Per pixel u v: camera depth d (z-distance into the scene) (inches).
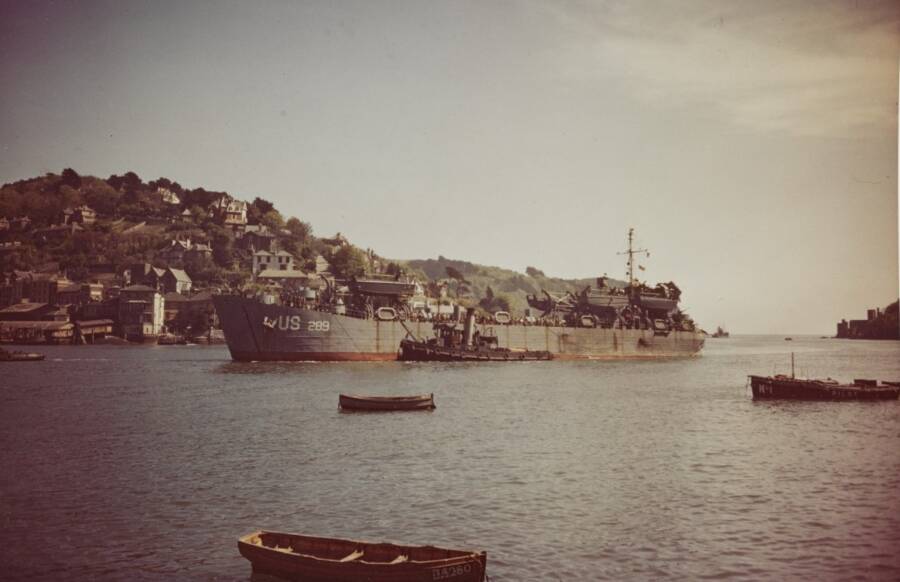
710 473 1411.2
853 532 1058.7
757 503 1201.4
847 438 1797.5
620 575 903.7
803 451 1627.7
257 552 897.5
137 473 1400.1
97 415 2140.7
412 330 4033.0
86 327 7130.9
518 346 4483.3
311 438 1759.4
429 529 1066.1
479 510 1155.3
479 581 842.2
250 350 3720.5
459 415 2137.1
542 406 2348.7
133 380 3206.2
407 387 2876.5
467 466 1457.9
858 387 2561.5
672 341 5339.6
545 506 1176.8
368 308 3976.4
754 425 1998.0
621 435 1817.2
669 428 1932.8
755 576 903.7
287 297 4008.4
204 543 1015.0
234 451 1603.1
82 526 1087.0
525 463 1487.5
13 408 2301.9
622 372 3828.7
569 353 4692.4
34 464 1482.5
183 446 1660.9
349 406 2213.3
